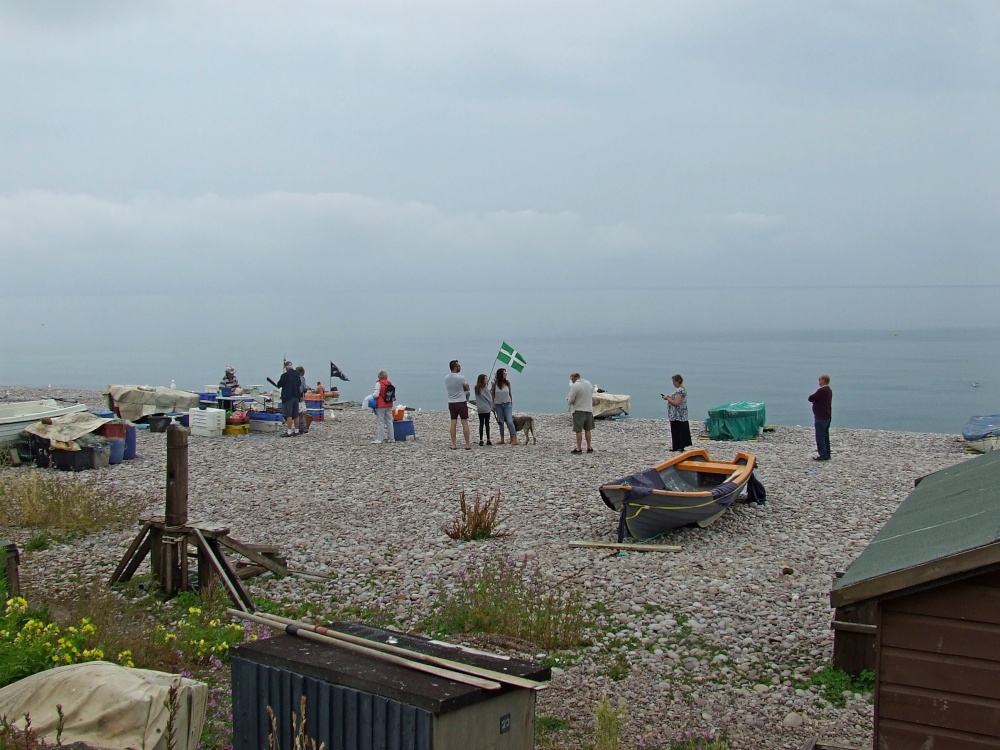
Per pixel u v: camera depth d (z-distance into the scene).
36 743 5.85
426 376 85.88
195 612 10.41
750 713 8.97
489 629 11.12
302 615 11.68
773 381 75.62
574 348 150.38
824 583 12.95
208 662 9.67
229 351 143.75
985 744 5.86
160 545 12.37
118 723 6.24
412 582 13.23
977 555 5.71
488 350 144.75
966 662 5.91
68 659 8.24
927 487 9.01
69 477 21.94
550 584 12.96
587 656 10.38
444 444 28.03
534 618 11.30
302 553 14.95
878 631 6.15
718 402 58.09
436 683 5.43
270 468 23.55
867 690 9.37
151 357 124.38
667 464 18.61
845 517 17.34
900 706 6.08
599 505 18.41
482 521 15.91
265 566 12.85
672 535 15.94
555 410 52.44
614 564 14.02
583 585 12.95
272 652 6.00
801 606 11.98
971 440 28.16
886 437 29.89
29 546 15.02
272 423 30.77
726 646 10.67
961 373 85.00
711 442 28.95
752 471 18.50
